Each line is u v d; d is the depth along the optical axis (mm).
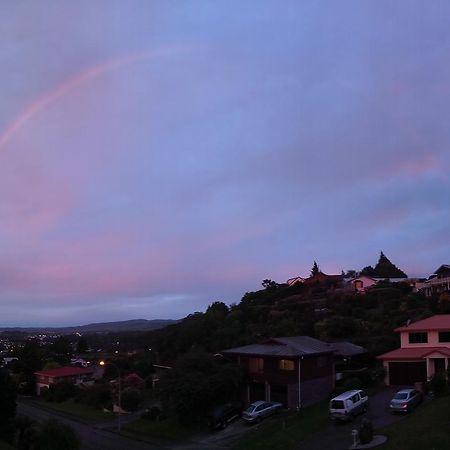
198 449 38625
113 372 86312
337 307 77875
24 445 39938
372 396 43031
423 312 64688
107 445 43656
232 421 44688
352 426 36000
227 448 38031
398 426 32938
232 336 74062
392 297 78375
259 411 43281
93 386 73562
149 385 69125
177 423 47719
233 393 48406
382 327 62000
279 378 46938
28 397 88938
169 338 86250
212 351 71312
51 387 82312
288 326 69188
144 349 104625
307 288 104188
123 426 52094
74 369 93938
